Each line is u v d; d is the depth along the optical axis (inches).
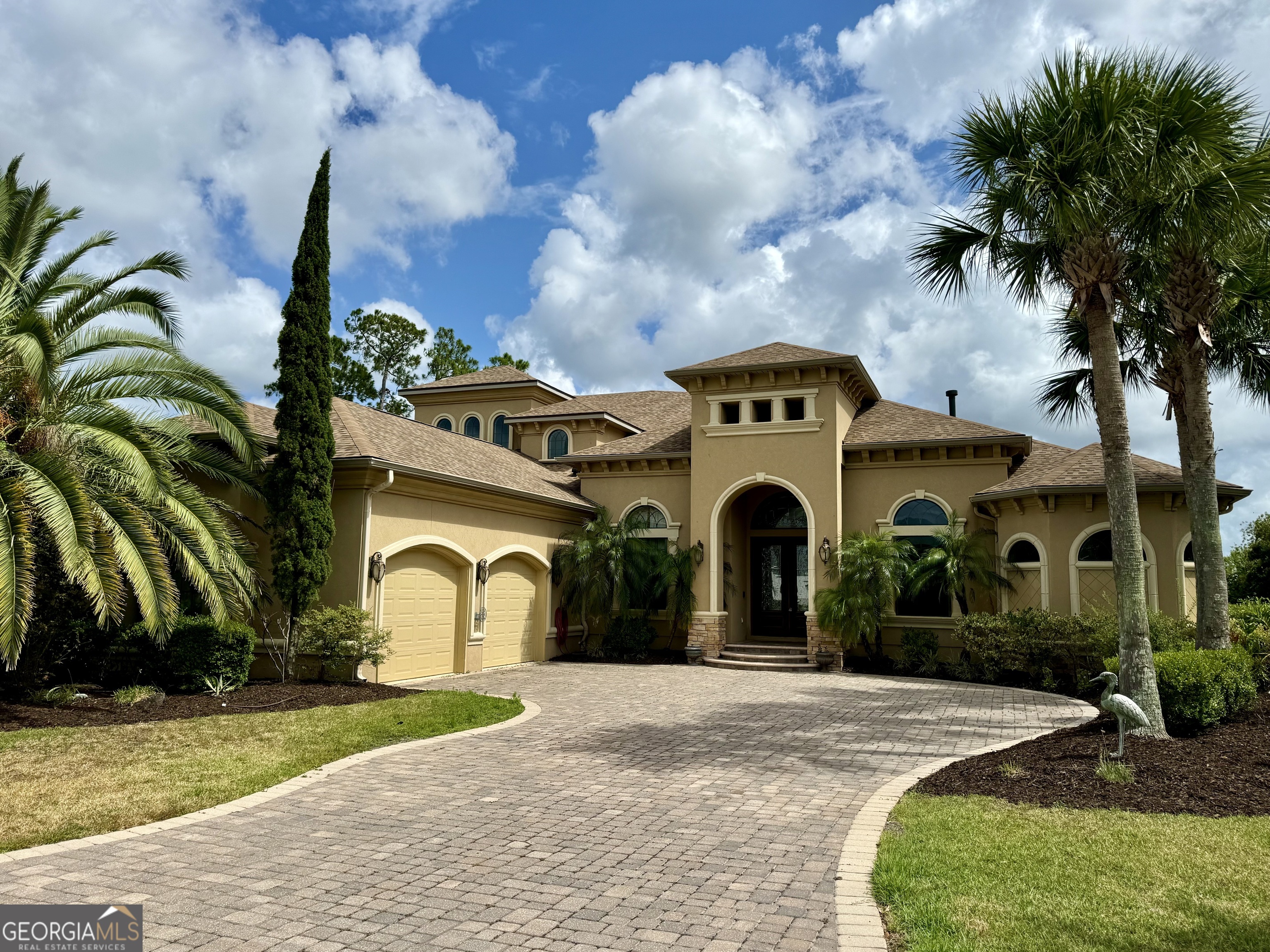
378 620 590.2
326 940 170.4
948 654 748.0
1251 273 485.4
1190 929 165.3
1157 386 524.1
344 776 327.0
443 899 194.5
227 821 262.2
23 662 482.0
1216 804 268.2
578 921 181.0
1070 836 233.0
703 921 180.5
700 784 312.5
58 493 403.2
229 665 509.7
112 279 492.1
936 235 440.1
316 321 579.5
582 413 1020.5
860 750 377.4
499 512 740.0
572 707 507.5
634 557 814.5
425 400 1182.9
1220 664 381.7
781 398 812.6
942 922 171.2
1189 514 668.7
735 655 796.0
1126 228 399.2
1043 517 705.6
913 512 801.6
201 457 546.3
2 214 469.1
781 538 903.7
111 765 329.7
